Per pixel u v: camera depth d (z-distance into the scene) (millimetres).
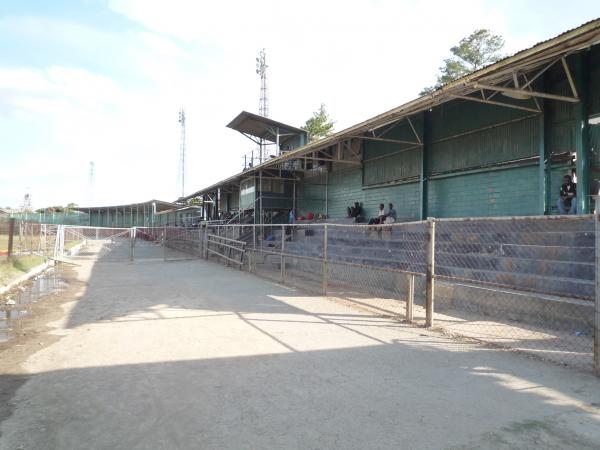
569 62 9734
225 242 19844
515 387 4016
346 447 2912
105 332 6207
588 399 3729
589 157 9383
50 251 21156
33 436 3068
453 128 13508
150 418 3363
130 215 56062
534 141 10844
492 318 7254
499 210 11992
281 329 6359
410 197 15672
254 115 26125
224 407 3566
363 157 18469
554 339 5805
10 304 8609
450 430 3152
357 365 4672
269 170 23750
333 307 8195
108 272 14727
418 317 7305
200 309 7996
